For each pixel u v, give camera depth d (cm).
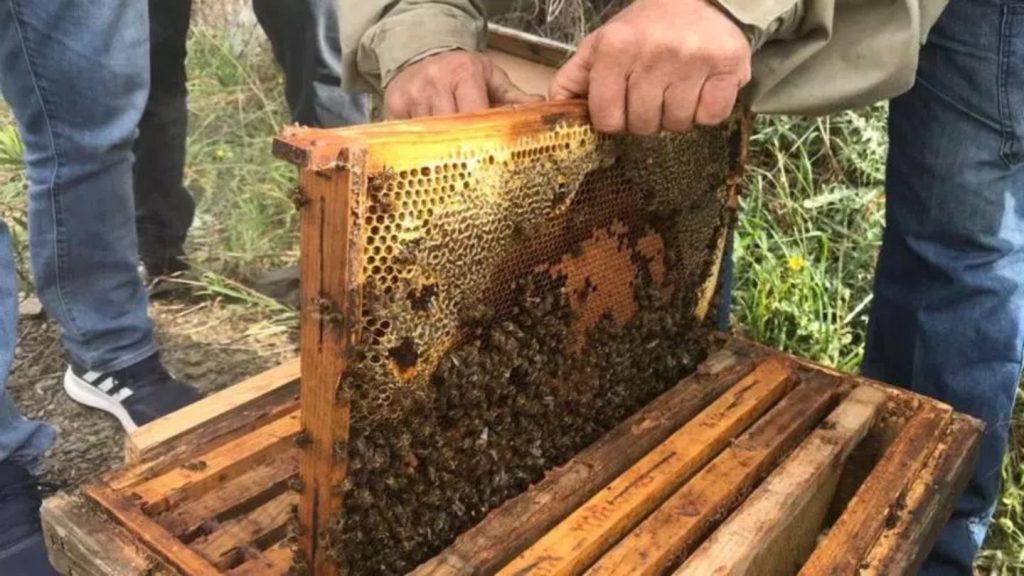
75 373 246
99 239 227
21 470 186
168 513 110
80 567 105
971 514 189
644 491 114
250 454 119
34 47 201
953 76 165
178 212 300
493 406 112
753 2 105
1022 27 156
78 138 213
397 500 105
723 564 104
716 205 142
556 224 113
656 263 134
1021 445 229
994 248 173
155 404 240
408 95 128
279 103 388
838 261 280
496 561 104
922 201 177
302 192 87
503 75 132
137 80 219
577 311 121
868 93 119
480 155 97
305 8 268
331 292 89
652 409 133
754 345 153
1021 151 165
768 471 127
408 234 92
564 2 297
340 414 94
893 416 140
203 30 414
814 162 305
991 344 178
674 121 109
